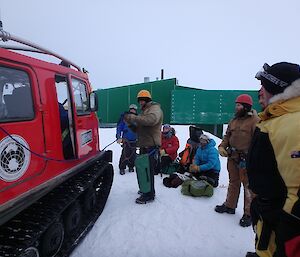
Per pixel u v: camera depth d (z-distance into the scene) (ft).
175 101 47.52
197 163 18.67
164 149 21.76
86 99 13.46
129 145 21.65
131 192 17.25
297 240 4.29
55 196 10.15
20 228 8.20
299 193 4.26
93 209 13.74
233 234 11.99
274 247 4.97
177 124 47.91
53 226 9.62
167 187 18.17
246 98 12.28
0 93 7.39
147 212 14.15
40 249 9.13
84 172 13.03
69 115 11.05
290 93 4.75
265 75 5.16
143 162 15.24
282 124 4.59
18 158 7.71
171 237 11.74
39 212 9.07
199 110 47.09
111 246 11.05
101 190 15.33
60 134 10.18
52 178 9.45
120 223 12.96
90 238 11.64
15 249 7.48
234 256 10.44
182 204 15.23
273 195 4.83
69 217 10.94
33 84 8.72
